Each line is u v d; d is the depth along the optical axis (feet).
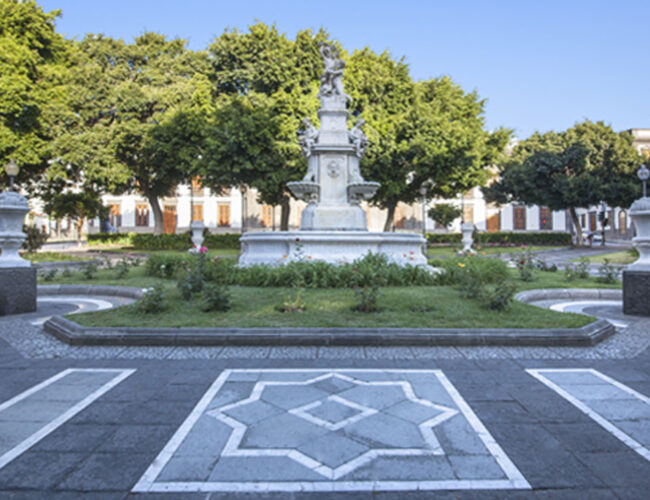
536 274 38.47
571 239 111.14
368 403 11.00
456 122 77.56
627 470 8.05
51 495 7.29
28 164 71.51
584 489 7.47
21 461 8.32
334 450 8.69
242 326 17.11
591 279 35.68
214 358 14.84
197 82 79.92
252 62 78.74
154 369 13.71
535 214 145.69
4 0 69.15
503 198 111.55
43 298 29.27
